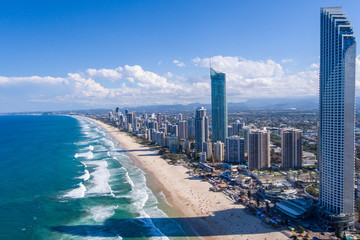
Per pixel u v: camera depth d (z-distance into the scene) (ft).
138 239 412.98
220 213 506.89
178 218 485.56
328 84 446.19
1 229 432.66
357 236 407.03
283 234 424.05
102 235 422.41
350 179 429.38
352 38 423.23
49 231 432.25
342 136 428.15
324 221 437.58
